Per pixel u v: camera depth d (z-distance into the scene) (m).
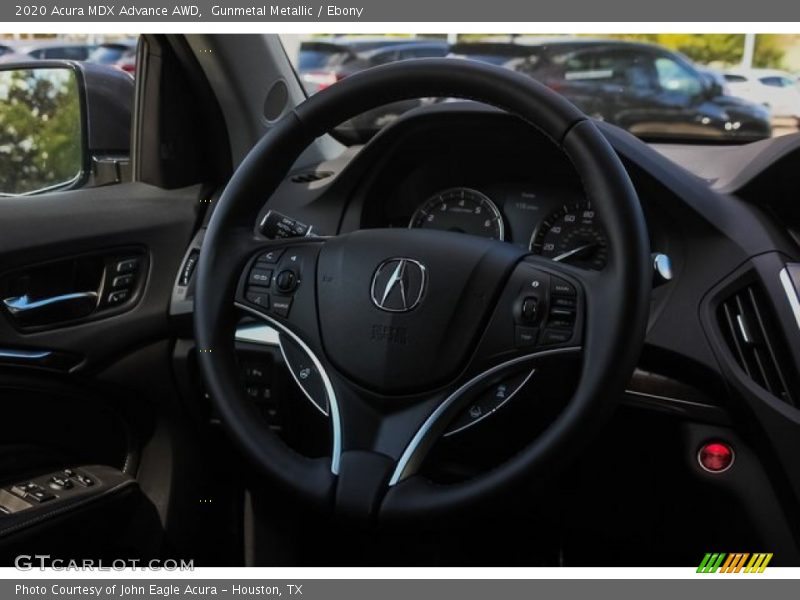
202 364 1.12
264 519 1.60
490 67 1.07
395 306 1.07
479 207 1.47
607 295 0.99
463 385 1.05
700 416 1.31
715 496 1.34
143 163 1.65
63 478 1.44
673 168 1.32
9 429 1.40
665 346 1.28
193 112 1.67
